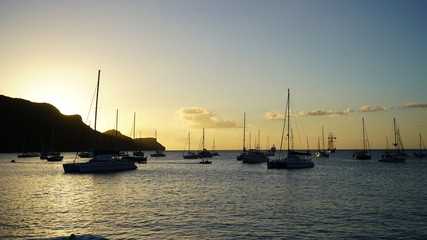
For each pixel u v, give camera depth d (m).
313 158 178.25
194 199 36.78
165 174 71.56
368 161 140.75
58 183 52.62
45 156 145.50
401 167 98.69
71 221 26.19
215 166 104.25
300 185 50.91
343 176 67.44
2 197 37.97
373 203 34.56
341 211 30.30
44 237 22.09
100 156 74.62
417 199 37.28
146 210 30.48
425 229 24.31
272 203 34.34
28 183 52.56
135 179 59.81
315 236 22.48
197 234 22.84
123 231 23.47
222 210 30.59
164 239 21.70
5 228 24.16
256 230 23.84
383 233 23.27
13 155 199.12
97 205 32.94
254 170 85.06
